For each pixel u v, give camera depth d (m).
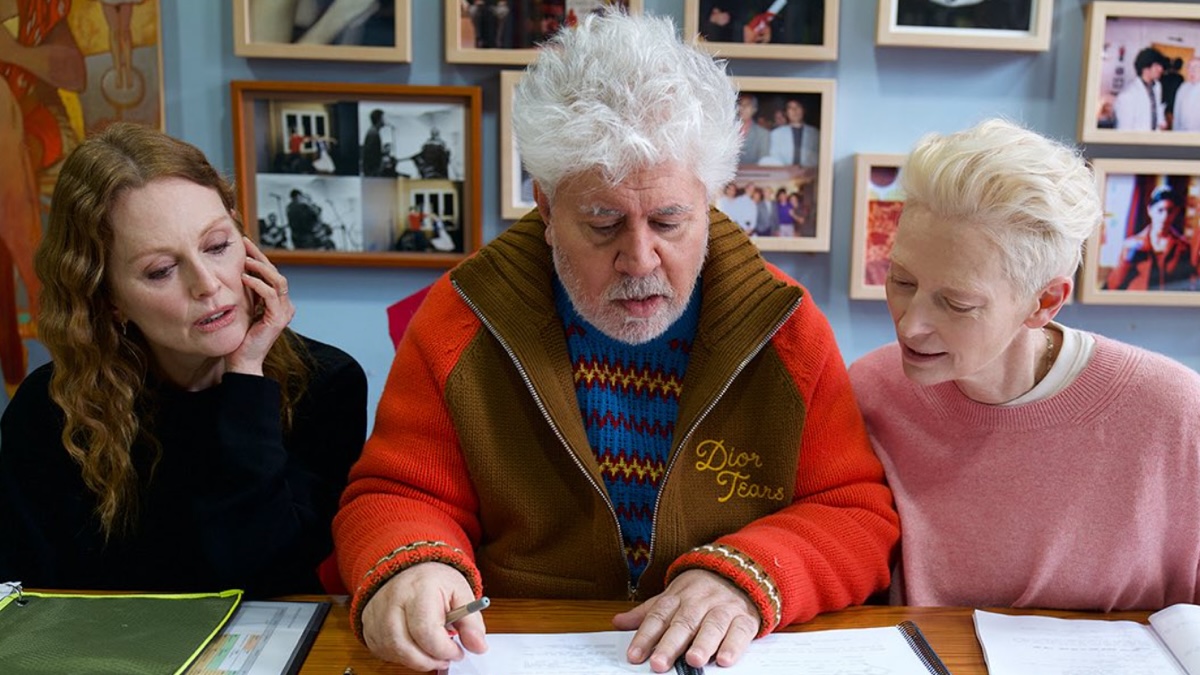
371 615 0.74
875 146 1.75
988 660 0.75
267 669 0.74
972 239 0.71
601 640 0.78
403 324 1.77
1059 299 0.77
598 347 0.93
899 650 0.76
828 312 1.81
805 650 0.76
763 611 0.77
